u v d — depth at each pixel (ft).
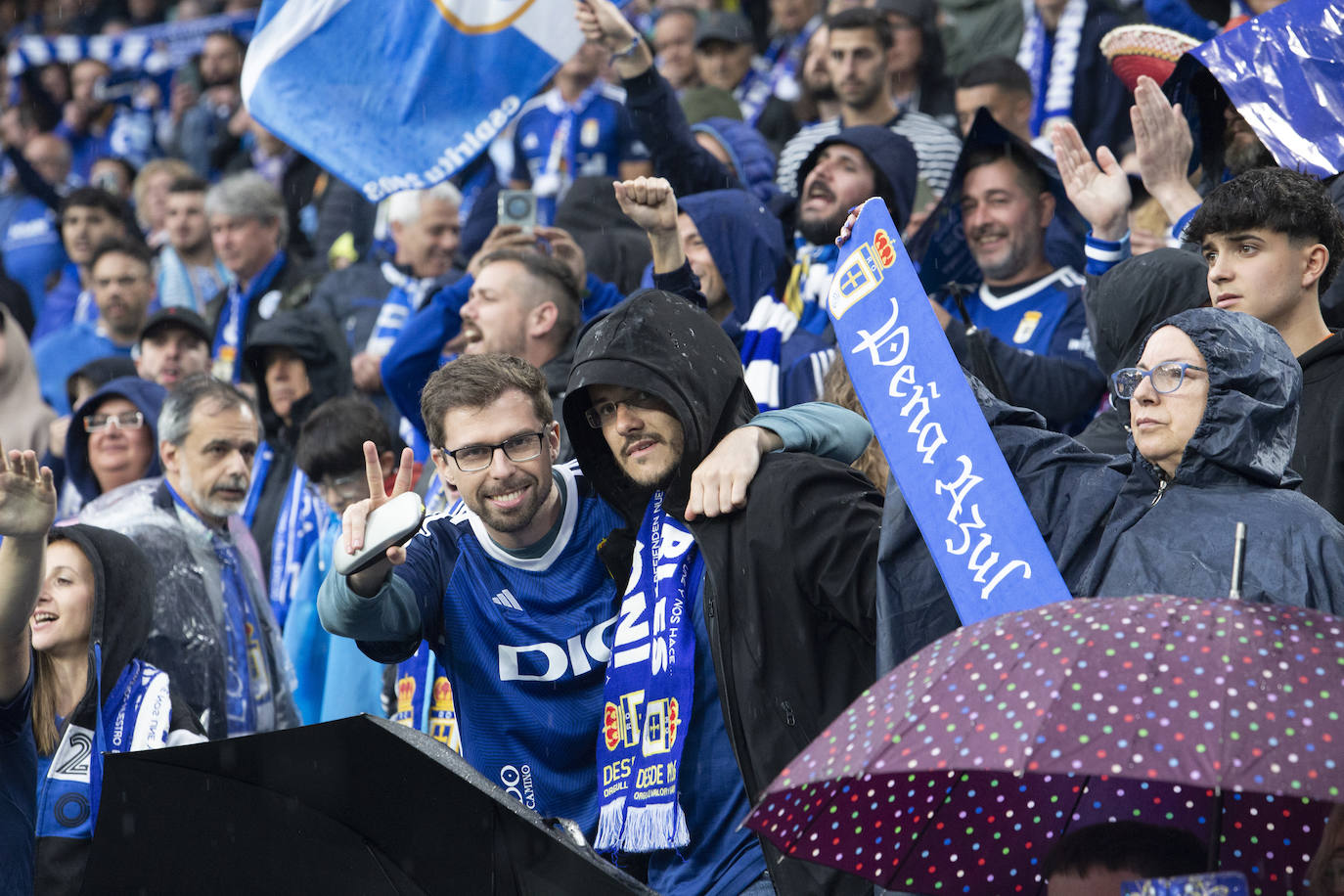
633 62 68.64
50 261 128.06
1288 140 51.47
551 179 102.89
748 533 39.45
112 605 49.93
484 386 43.93
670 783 40.06
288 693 60.85
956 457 36.17
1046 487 37.27
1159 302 47.65
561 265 63.16
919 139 82.69
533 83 64.59
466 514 46.96
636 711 41.29
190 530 59.06
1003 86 84.53
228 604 58.59
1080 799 32.83
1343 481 42.86
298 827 36.70
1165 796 32.55
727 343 42.98
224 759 36.19
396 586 44.11
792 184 85.46
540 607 45.09
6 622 42.27
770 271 65.72
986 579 34.96
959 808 33.04
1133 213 66.90
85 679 49.42
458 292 69.21
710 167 71.87
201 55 156.66
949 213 65.41
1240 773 24.84
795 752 38.73
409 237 86.48
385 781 35.68
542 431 44.37
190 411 59.77
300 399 77.92
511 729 44.98
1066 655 26.86
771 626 39.17
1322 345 44.04
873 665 39.29
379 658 45.55
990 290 65.10
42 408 83.87
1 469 41.73
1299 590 32.17
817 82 94.84
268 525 75.20
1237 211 44.57
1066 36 94.22
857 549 38.65
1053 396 57.67
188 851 37.19
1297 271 44.52
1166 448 34.65
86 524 53.52
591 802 44.29
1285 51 52.85
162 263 105.29
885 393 37.68
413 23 64.39
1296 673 25.94
